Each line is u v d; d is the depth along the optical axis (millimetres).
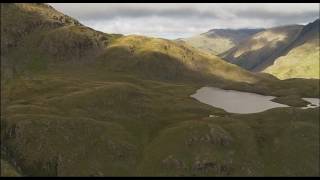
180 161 156875
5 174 142250
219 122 181625
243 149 165125
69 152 162625
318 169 159375
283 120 188500
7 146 168625
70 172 156250
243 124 180750
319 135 174625
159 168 156375
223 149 163500
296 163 161000
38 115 178750
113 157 162500
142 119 191875
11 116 179250
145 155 163250
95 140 168750
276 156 164625
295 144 169250
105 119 189625
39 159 161500
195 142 164125
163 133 174125
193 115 196375
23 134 169250
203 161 155875
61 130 170750
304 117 191625
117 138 169750
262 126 183375
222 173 154750
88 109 196500
